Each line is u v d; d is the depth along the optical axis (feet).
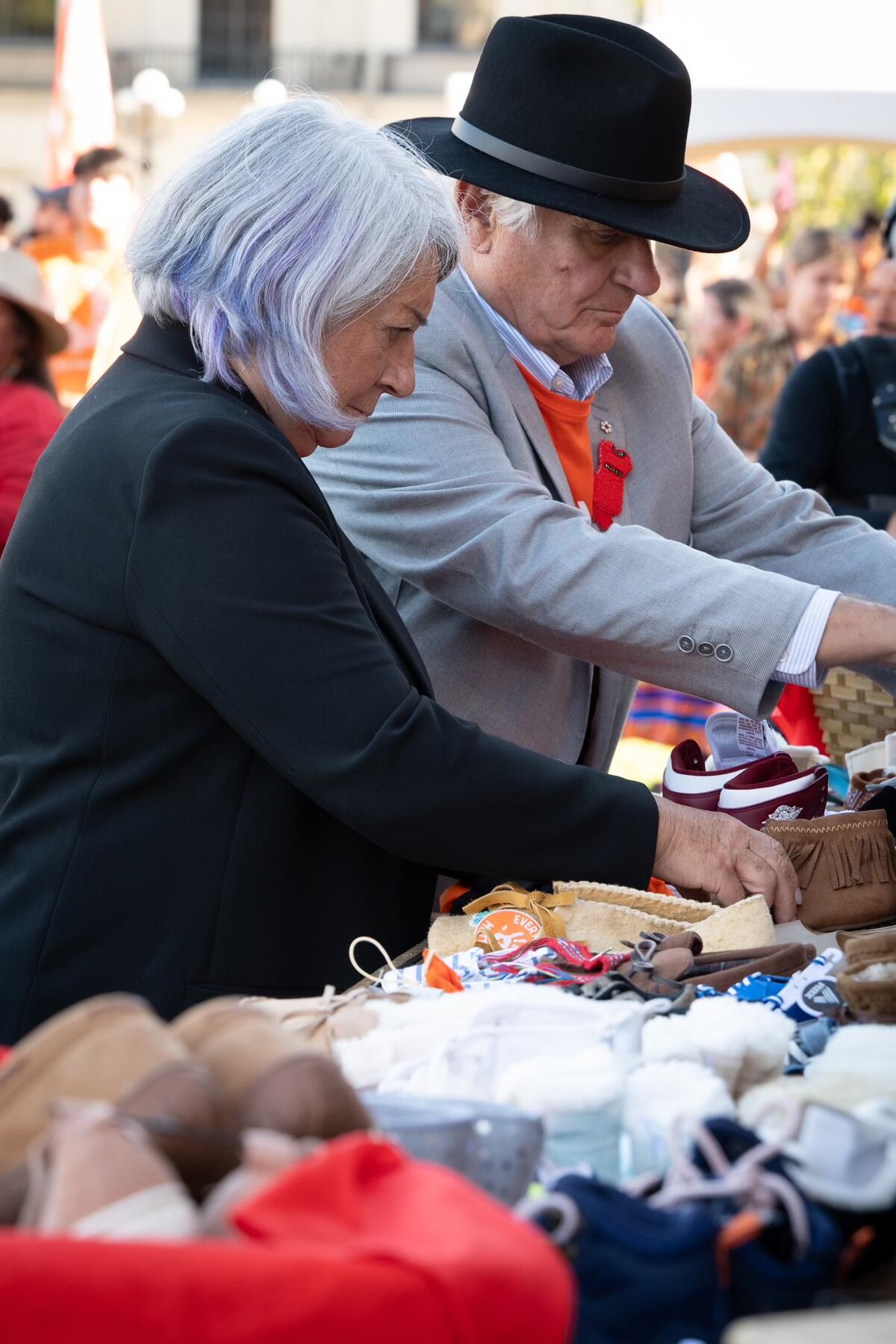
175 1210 2.89
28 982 6.08
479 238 7.99
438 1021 4.84
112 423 6.19
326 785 5.95
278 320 6.25
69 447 6.30
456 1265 2.74
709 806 7.21
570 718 8.42
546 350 8.12
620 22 8.05
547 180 7.54
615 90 7.51
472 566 7.33
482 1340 2.71
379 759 5.93
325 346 6.40
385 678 6.06
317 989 6.34
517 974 5.63
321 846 6.40
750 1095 4.24
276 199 6.26
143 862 6.15
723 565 7.09
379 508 7.63
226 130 6.54
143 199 6.82
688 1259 3.17
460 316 7.98
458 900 6.95
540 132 7.55
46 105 81.76
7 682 6.41
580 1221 3.20
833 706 9.53
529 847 6.22
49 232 22.36
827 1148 3.47
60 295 21.48
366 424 7.76
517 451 8.00
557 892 6.30
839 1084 4.19
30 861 6.23
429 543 7.50
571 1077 4.03
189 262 6.39
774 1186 3.32
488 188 7.56
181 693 6.13
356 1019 4.92
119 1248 2.69
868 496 13.26
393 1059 4.64
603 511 8.54
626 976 5.42
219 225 6.28
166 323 6.58
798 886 6.51
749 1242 3.25
